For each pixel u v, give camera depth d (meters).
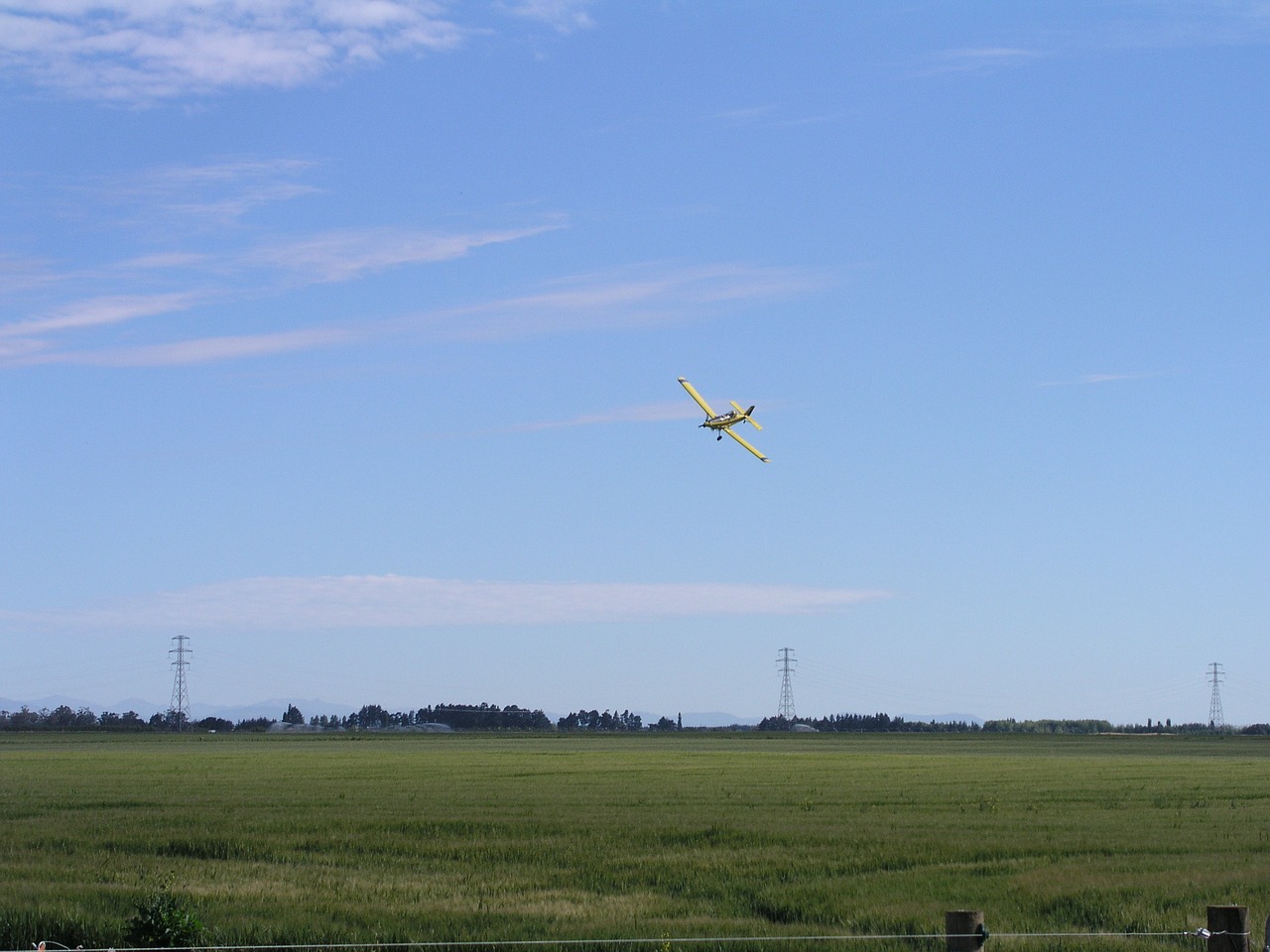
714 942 23.55
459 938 24.16
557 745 132.62
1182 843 36.38
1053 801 50.44
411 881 30.70
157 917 23.42
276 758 91.88
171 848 36.28
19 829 40.16
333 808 47.25
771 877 31.09
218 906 27.06
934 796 52.94
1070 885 28.94
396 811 46.09
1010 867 32.25
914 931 24.92
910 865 33.00
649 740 157.75
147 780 63.44
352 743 138.25
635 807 47.78
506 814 44.84
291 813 45.31
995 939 23.78
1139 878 29.86
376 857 34.44
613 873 31.81
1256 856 33.94
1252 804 49.00
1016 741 163.38
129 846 36.56
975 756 102.19
